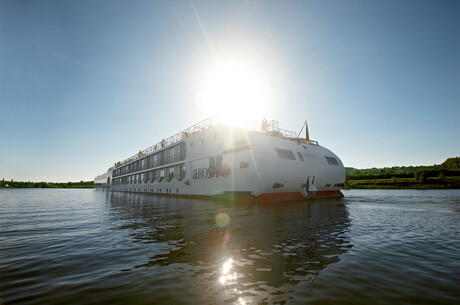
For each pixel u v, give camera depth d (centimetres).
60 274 449
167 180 3684
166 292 367
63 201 2875
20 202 2731
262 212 1420
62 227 977
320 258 535
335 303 330
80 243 691
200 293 363
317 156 2733
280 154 2273
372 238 734
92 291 374
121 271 460
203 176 2717
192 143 3014
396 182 7644
